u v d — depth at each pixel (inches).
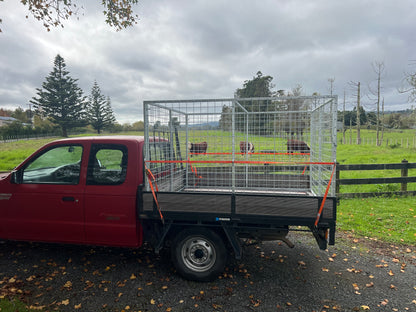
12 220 147.3
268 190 188.7
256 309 114.0
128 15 305.6
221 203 128.4
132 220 135.6
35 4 259.0
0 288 125.3
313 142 182.2
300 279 139.0
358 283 135.5
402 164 293.7
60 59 2566.4
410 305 117.4
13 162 698.2
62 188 141.6
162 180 160.6
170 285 132.0
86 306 114.6
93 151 142.6
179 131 193.2
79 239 143.1
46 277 137.0
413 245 182.5
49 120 2669.8
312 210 121.8
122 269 146.9
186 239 135.2
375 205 268.7
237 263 156.7
